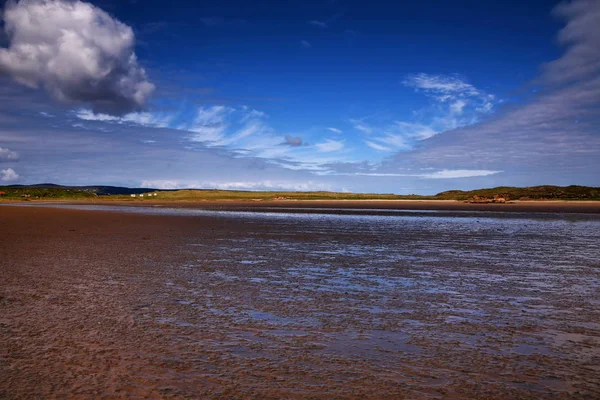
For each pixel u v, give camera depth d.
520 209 60.28
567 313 7.71
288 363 5.42
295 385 4.80
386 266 12.60
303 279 10.68
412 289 9.62
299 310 7.88
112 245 17.22
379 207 68.62
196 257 14.15
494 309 7.98
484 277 11.00
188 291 9.33
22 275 10.98
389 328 6.84
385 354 5.74
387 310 7.90
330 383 4.85
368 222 31.77
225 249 16.16
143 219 33.81
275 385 4.80
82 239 19.33
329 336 6.45
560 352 5.83
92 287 9.65
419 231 24.14
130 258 13.88
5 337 6.32
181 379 4.95
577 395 4.61
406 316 7.52
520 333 6.61
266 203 93.44
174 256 14.34
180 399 4.49
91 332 6.57
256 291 9.37
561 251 15.97
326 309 7.95
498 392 4.66
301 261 13.45
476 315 7.59
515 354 5.75
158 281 10.33
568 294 9.16
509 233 23.20
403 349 5.92
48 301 8.40
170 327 6.84
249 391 4.66
